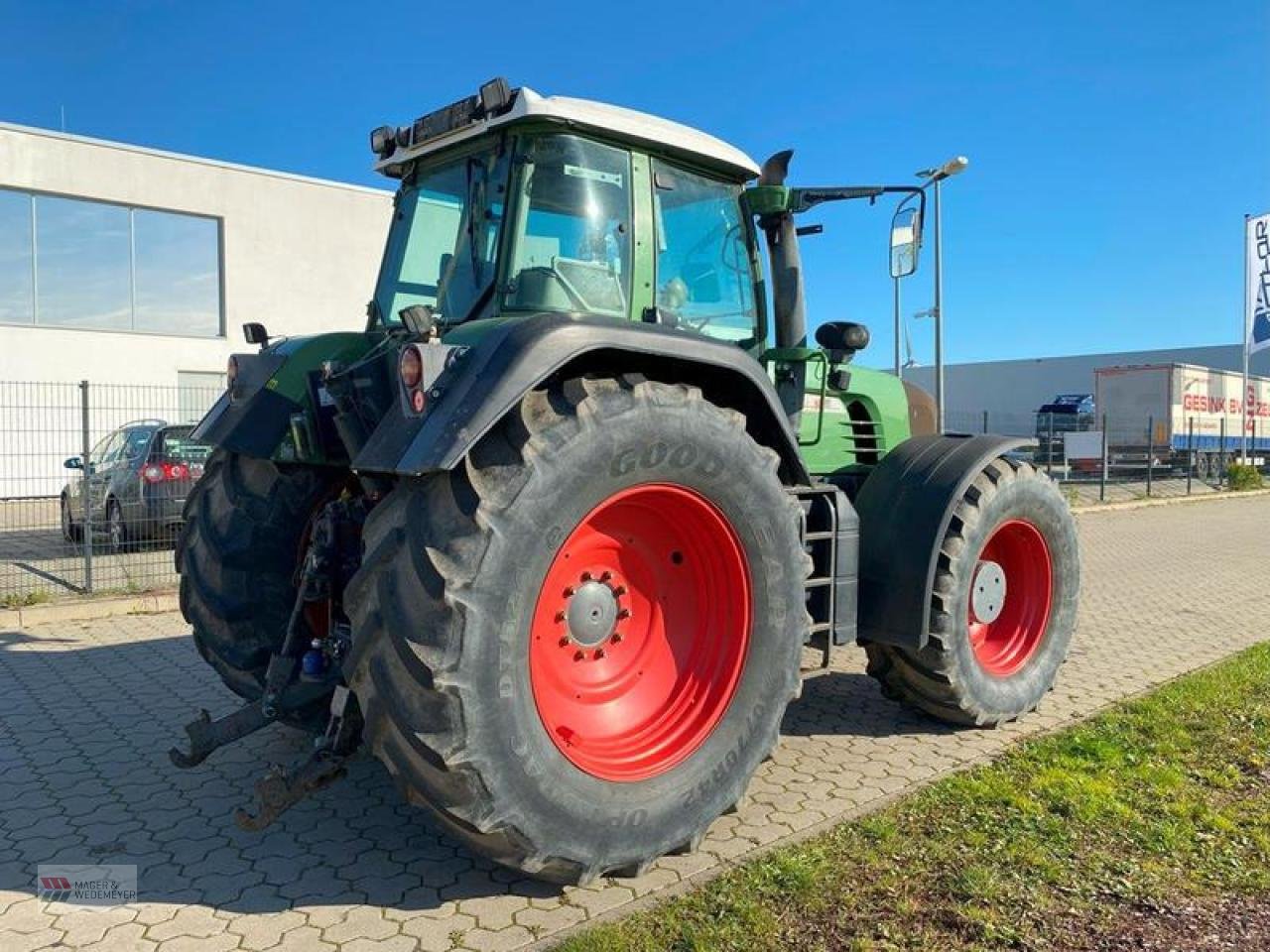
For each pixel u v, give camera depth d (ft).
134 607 24.93
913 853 10.59
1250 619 24.40
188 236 63.62
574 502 9.24
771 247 14.40
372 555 9.11
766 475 10.77
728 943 8.77
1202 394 91.56
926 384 153.48
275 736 14.82
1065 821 11.42
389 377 10.84
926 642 13.44
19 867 10.50
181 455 33.76
